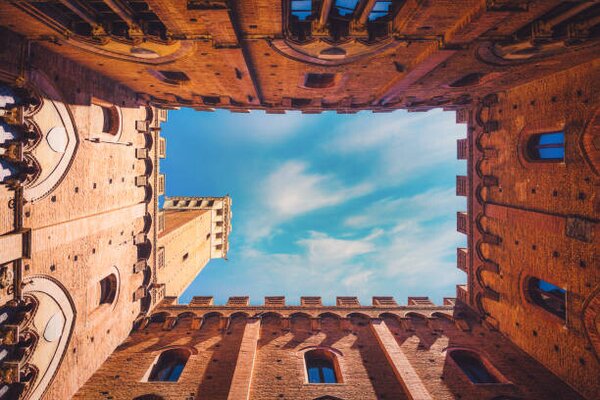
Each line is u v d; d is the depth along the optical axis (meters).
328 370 15.23
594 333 11.78
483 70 13.16
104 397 12.77
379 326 17.28
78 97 12.88
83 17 9.69
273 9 8.96
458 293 20.95
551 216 13.55
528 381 13.78
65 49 11.33
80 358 13.14
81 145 13.07
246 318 18.48
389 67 13.31
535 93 14.70
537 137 15.09
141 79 15.15
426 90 16.12
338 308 19.33
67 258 12.32
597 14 9.35
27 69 10.34
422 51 11.63
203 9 8.45
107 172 15.12
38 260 10.83
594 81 11.71
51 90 11.41
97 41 10.84
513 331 16.23
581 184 12.25
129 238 17.28
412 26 9.92
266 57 12.20
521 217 15.36
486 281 18.42
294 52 11.73
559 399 12.74
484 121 18.36
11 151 9.66
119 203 16.25
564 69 12.96
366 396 12.86
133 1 9.51
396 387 13.36
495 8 8.34
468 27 9.34
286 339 16.53
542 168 14.24
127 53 11.88
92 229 13.73
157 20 10.55
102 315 14.66
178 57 12.09
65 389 12.30
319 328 17.41
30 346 10.75
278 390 13.07
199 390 13.07
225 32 9.82
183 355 15.85
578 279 12.37
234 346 15.94
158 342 16.38
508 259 16.55
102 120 15.12
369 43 10.86
